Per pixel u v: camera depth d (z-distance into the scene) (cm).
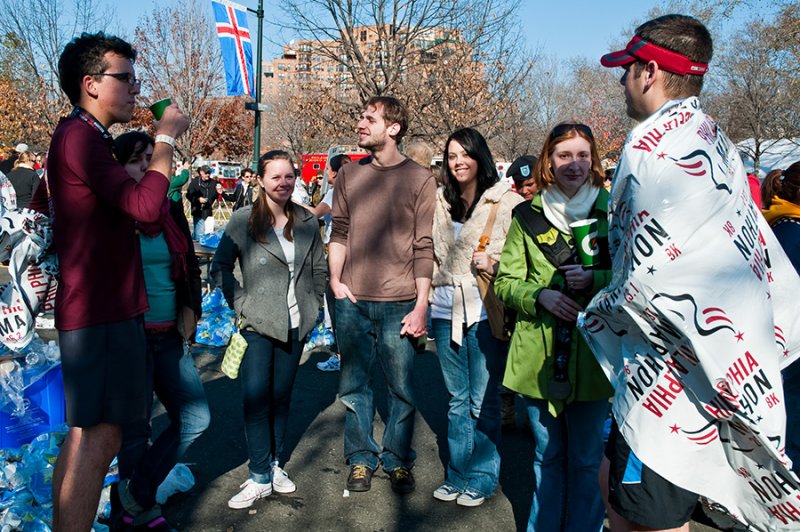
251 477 362
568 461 301
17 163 1029
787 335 215
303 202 930
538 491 294
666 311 187
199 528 335
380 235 360
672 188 190
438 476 402
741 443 197
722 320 187
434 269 372
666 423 195
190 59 3027
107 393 252
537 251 288
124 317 255
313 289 377
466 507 362
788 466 189
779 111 2628
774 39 2319
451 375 368
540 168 287
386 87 1670
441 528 340
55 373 314
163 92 3003
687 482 196
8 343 254
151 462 317
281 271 351
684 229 188
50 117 2394
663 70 210
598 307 210
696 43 207
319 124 1873
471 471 363
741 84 2717
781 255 216
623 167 203
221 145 4294
